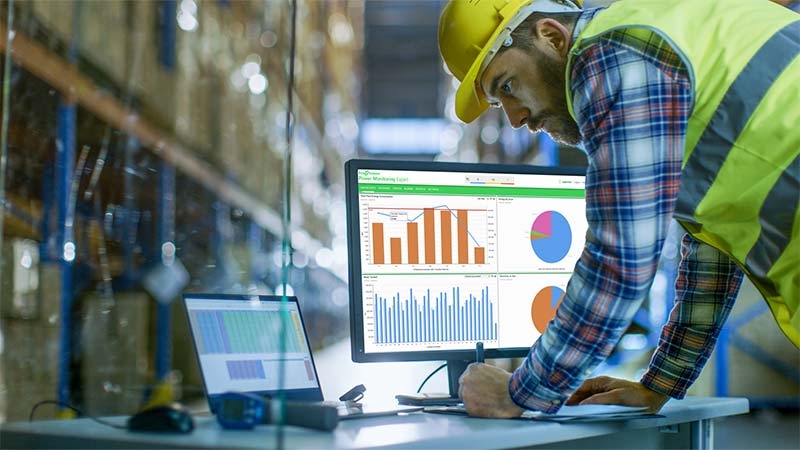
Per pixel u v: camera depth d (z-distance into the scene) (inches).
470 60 74.4
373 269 79.5
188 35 205.5
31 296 93.4
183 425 52.9
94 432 55.1
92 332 102.0
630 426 65.5
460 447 52.4
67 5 122.0
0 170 82.8
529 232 84.7
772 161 65.7
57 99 104.7
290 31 58.6
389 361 78.8
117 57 158.1
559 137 73.7
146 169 175.6
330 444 48.3
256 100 268.7
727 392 270.5
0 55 88.1
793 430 241.6
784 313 74.8
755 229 69.5
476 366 67.6
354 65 690.2
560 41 69.4
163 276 152.7
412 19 815.1
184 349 122.4
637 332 233.9
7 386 87.5
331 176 565.9
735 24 67.6
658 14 66.2
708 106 66.1
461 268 82.1
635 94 63.1
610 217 63.1
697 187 68.9
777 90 65.5
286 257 52.4
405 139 975.0
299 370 71.4
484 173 83.7
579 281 64.2
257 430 54.6
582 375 64.2
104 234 122.9
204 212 215.6
